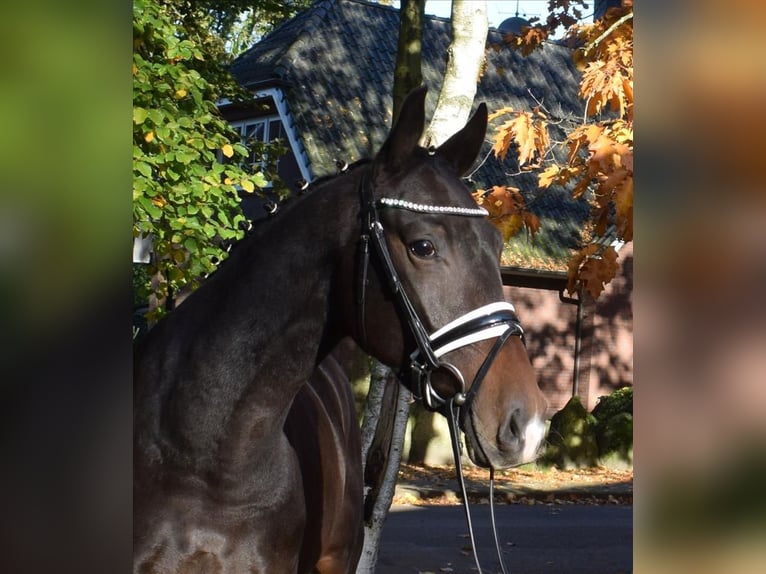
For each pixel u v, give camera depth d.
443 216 2.23
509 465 2.09
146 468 2.40
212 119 6.21
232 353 2.39
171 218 5.38
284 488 2.51
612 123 4.36
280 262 2.41
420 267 2.20
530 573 8.02
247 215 15.08
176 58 5.99
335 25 17.70
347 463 3.39
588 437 15.15
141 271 10.57
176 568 2.34
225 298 2.46
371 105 16.55
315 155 15.16
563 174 4.25
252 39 33.72
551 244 16.75
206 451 2.37
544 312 17.28
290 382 2.42
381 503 4.83
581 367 17.55
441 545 8.95
